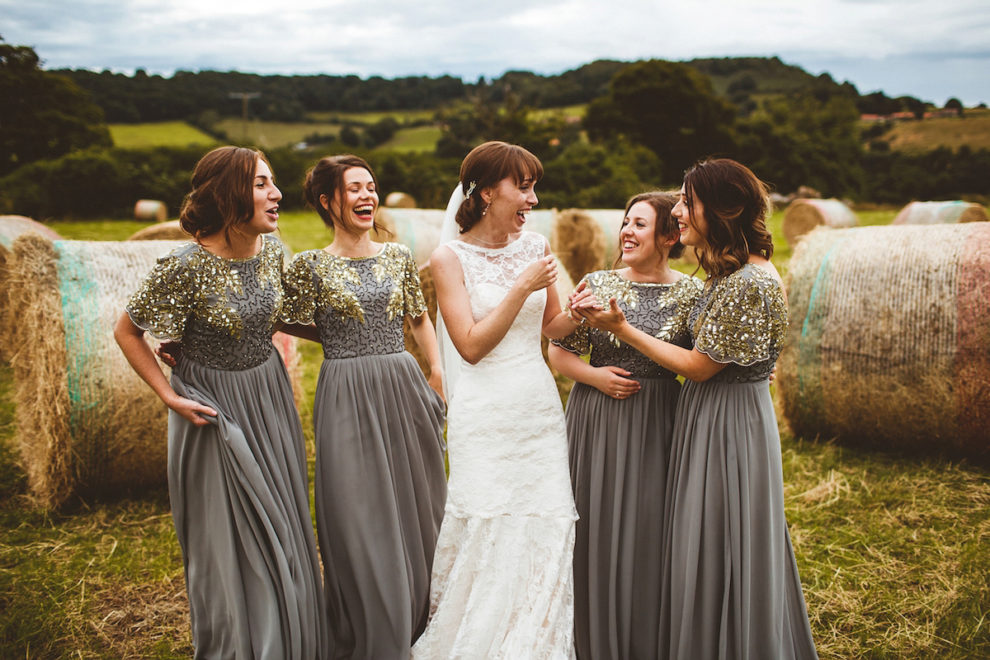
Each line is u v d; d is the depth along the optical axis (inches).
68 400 140.9
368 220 99.8
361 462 96.1
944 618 105.2
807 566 121.6
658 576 90.4
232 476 87.4
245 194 86.0
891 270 161.6
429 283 207.3
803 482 155.2
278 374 97.0
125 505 151.6
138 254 157.5
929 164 1402.6
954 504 142.9
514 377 92.3
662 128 1315.2
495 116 1145.4
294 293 99.6
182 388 88.8
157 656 102.1
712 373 82.7
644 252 93.6
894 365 159.8
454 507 93.0
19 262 147.8
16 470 169.0
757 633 83.0
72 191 889.5
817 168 1312.7
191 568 91.5
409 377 102.2
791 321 175.9
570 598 90.1
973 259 152.7
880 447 172.1
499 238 94.5
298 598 88.5
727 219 81.0
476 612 89.0
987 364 149.6
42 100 1213.7
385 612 94.6
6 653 102.7
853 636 102.7
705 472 83.5
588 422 94.6
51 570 125.1
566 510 91.4
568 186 891.4
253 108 2165.4
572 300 85.9
